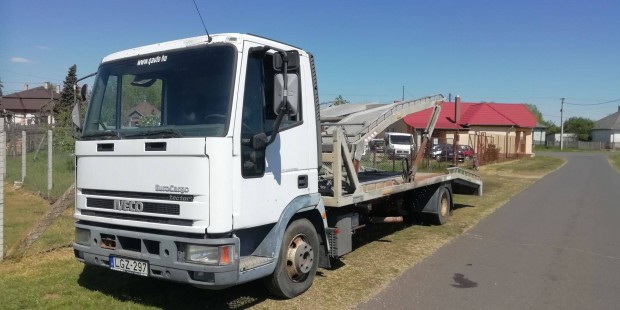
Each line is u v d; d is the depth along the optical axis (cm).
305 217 614
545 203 1488
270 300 581
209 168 465
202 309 548
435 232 1014
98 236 528
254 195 508
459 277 696
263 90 528
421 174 1123
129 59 557
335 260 772
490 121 4584
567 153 6781
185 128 493
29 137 2266
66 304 553
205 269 461
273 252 541
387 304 581
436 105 1023
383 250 848
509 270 737
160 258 482
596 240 956
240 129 488
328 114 882
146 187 496
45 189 1347
